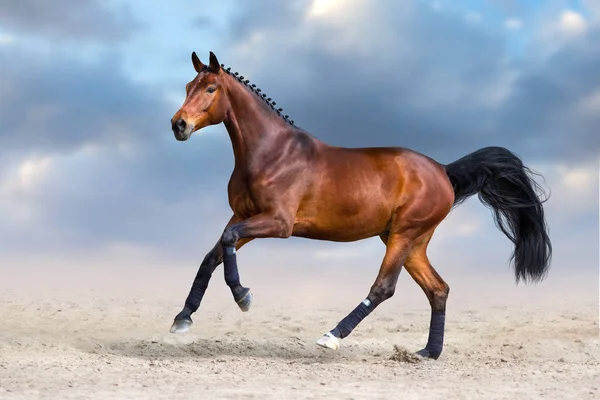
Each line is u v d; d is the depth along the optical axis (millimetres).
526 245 11289
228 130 10047
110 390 7441
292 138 10039
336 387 7938
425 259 10758
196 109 9703
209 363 9234
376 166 10203
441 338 10586
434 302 10680
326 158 10109
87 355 9289
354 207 10016
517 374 9008
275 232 9734
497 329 14148
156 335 11688
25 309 15414
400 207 10266
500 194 11227
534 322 15266
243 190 9977
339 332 9812
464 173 11047
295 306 18297
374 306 10125
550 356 11172
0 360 8602
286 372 8742
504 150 11250
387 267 10234
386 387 8016
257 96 10070
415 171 10359
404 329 14328
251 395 7391
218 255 9945
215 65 9867
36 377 7879
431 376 8797
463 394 7758
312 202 9992
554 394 7863
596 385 8383
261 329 13922
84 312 15430
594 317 16156
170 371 8508
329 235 10188
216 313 16484
